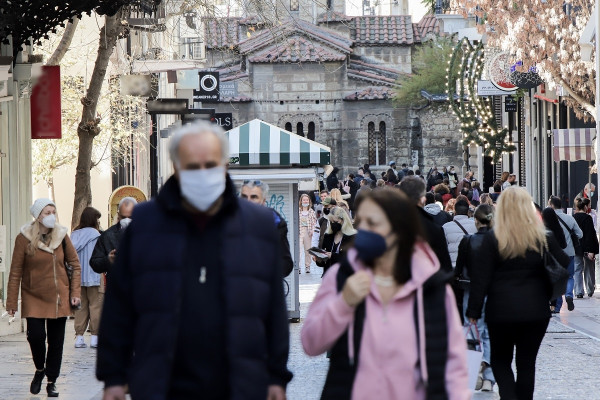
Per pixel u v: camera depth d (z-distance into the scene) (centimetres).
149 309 945
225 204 964
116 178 5659
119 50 5281
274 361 984
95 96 3538
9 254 3347
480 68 8488
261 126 3428
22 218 3462
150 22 4112
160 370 934
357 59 16412
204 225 968
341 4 16238
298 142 3375
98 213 2956
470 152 13712
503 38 5884
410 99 15112
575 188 7519
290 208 3409
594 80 5694
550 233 1675
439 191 5544
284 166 3403
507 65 6862
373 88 15875
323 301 1002
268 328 986
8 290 2145
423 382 969
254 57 15638
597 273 5194
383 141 15900
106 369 973
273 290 984
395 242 979
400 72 16238
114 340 973
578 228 3641
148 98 5578
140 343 945
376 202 982
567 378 2330
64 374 2458
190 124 963
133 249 962
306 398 2092
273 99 15738
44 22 2920
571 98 6222
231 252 958
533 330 1677
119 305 976
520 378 1686
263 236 978
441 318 979
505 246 1659
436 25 16575
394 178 10394
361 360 976
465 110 8800
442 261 1772
